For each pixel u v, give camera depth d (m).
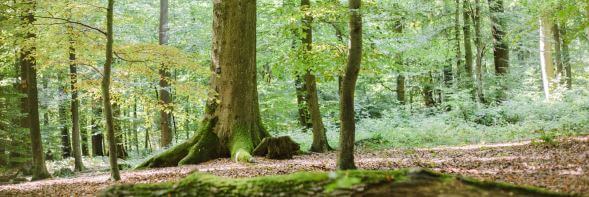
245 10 15.39
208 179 5.12
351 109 8.59
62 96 20.41
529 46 28.89
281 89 23.47
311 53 15.46
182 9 27.52
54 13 11.21
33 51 11.60
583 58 31.22
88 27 11.53
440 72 31.27
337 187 4.61
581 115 16.20
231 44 15.34
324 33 19.11
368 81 27.09
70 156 29.16
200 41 24.28
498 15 23.03
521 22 23.11
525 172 8.34
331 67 15.48
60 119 27.36
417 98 37.50
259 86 23.83
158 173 12.51
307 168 11.17
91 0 11.66
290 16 15.38
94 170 18.42
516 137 16.09
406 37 19.25
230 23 15.29
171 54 12.29
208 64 24.62
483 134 17.34
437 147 15.59
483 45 23.47
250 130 15.58
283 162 13.34
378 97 27.72
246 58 15.50
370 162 11.79
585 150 10.23
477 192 4.32
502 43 23.86
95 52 12.02
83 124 30.42
